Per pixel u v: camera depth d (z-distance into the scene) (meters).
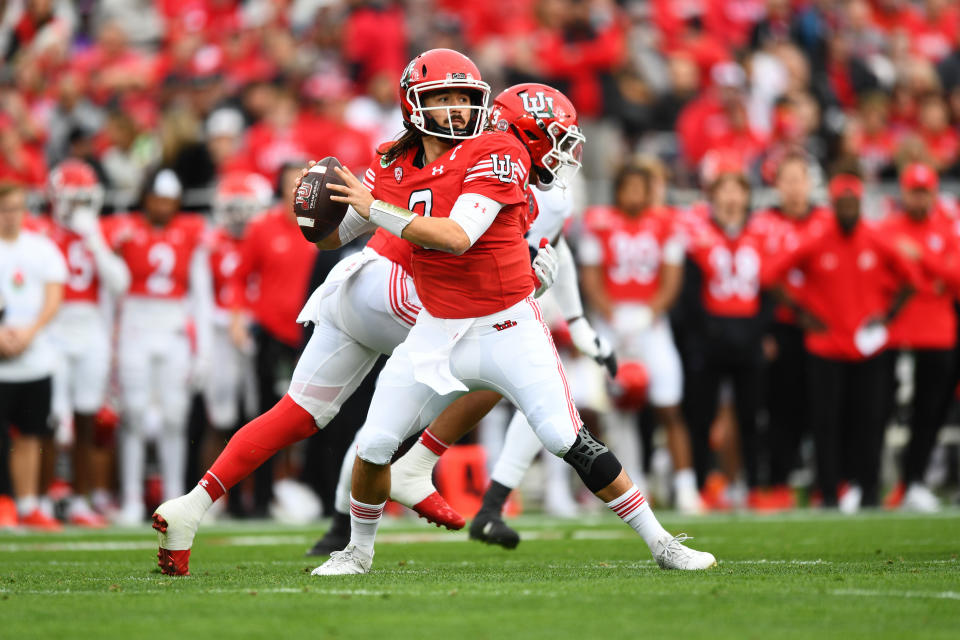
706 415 33.31
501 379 15.50
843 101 49.56
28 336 29.06
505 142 15.32
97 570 18.08
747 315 33.03
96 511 33.44
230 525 29.72
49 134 39.75
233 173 33.91
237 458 16.50
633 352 33.09
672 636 11.23
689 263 33.19
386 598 13.60
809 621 11.97
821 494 33.03
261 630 11.56
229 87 42.53
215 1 49.28
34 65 41.47
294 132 39.28
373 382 28.33
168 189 32.28
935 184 34.19
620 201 33.53
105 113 43.34
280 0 48.59
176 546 16.36
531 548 22.31
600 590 14.18
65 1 50.00
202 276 32.50
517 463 20.70
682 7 49.31
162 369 32.31
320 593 14.12
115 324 32.62
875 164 43.72
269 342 32.34
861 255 32.69
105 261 31.23
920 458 34.28
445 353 15.34
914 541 22.72
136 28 52.50
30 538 25.59
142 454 32.53
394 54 45.12
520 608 12.81
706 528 26.28
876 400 33.09
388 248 17.09
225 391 33.38
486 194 15.01
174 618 12.27
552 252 17.62
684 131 42.19
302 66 43.16
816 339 32.78
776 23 49.75
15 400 29.28
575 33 43.09
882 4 55.25
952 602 13.12
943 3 56.66
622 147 42.59
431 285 15.44
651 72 45.81
